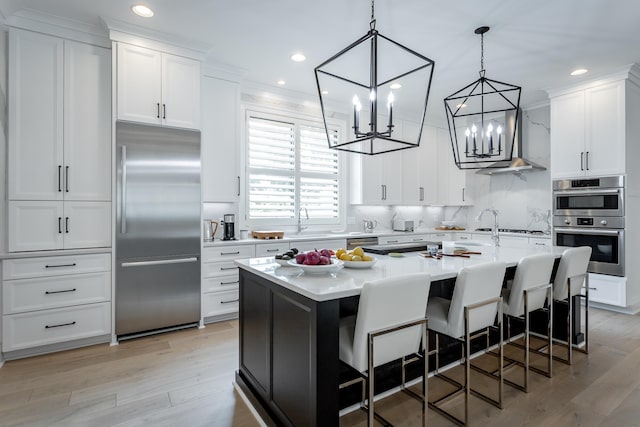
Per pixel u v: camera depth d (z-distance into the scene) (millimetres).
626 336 3084
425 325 1700
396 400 2096
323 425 1508
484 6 2559
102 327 2896
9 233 2627
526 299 2158
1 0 2426
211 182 3625
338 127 4969
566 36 2979
